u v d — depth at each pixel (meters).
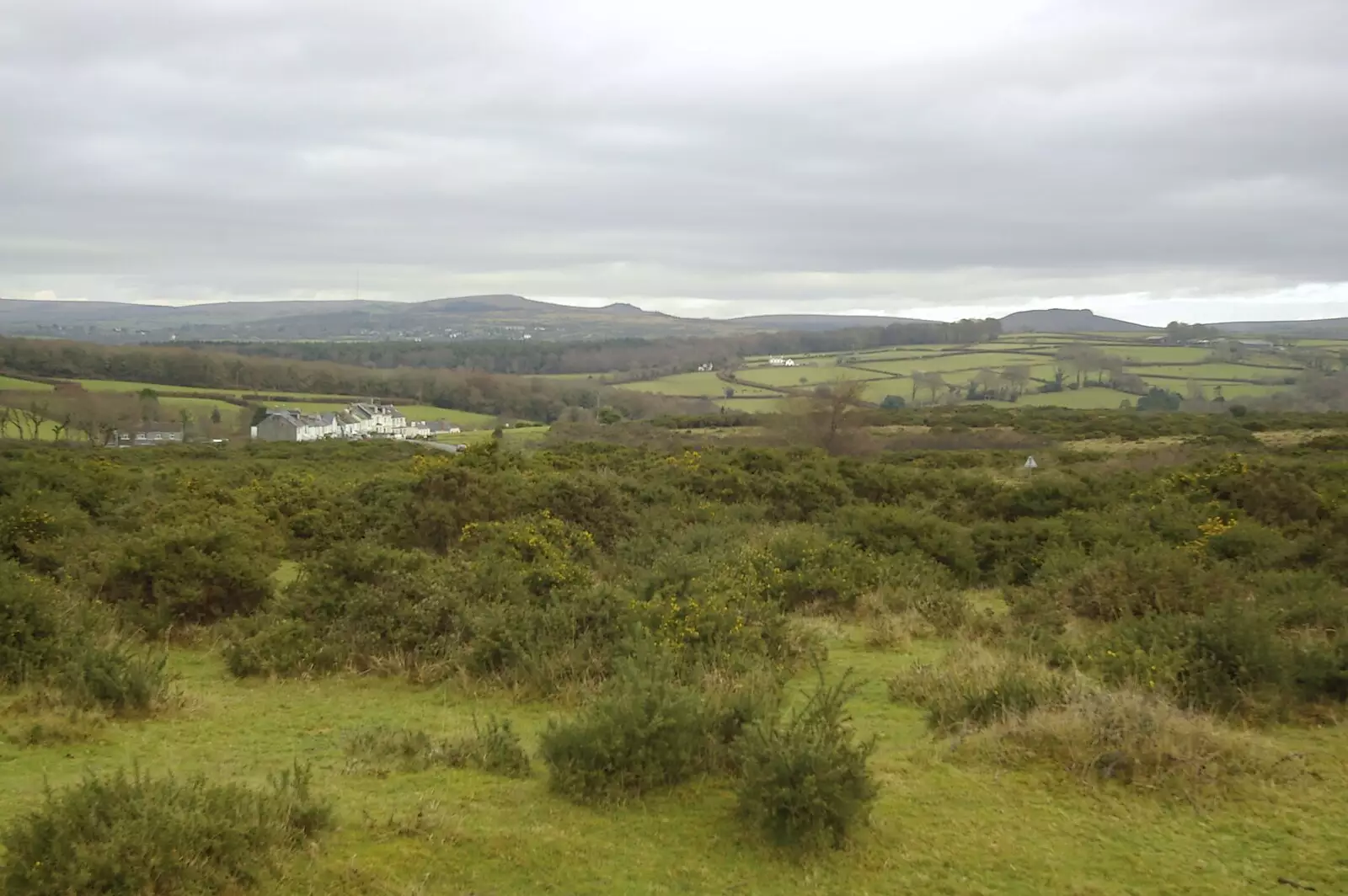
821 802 4.64
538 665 7.45
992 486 18.91
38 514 11.84
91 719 6.18
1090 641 8.21
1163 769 5.57
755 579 10.84
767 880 4.39
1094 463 27.72
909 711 7.07
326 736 6.36
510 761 5.67
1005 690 6.63
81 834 3.88
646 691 5.66
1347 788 5.49
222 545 9.85
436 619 8.27
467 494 14.18
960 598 10.54
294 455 32.44
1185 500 15.10
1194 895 4.30
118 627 8.86
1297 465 18.77
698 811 5.08
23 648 7.09
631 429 46.69
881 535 13.88
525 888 4.21
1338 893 4.33
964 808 5.19
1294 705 6.88
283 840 4.28
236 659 7.93
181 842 3.92
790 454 23.11
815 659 8.33
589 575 9.84
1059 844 4.79
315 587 9.12
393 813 4.78
